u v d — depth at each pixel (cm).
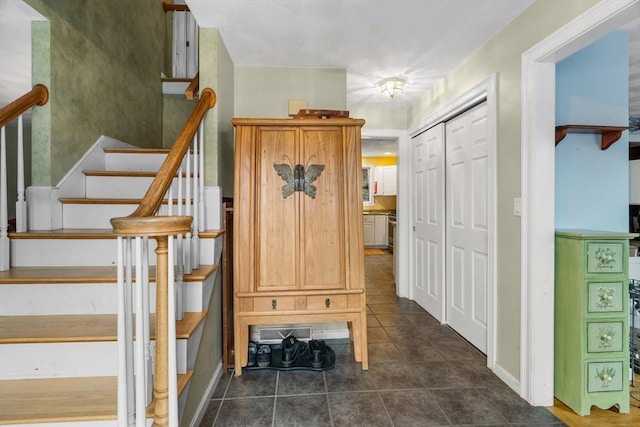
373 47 230
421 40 219
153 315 158
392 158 797
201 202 197
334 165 212
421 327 293
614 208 196
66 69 208
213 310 196
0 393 128
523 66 181
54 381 136
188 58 368
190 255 175
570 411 173
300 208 210
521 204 184
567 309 176
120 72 270
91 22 232
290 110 264
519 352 188
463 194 266
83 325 148
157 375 107
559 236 181
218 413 172
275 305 208
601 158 195
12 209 423
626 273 170
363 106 367
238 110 264
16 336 136
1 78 278
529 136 178
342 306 212
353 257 212
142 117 306
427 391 192
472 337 255
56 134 201
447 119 288
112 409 118
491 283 213
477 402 181
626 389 171
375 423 164
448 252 294
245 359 209
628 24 195
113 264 184
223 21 201
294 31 211
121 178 230
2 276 160
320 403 180
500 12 185
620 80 197
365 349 216
